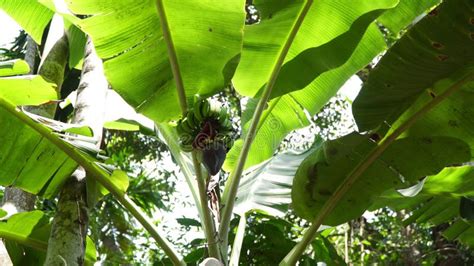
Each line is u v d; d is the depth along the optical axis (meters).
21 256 3.53
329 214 3.42
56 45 4.22
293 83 3.42
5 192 4.25
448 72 2.90
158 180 9.27
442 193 3.93
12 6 4.38
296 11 3.21
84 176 3.11
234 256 3.56
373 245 9.45
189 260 4.22
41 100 2.87
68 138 2.97
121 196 3.04
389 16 3.68
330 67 3.35
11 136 2.95
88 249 3.70
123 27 2.74
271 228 4.26
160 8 2.69
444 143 3.20
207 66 2.93
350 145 3.15
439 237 8.74
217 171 2.84
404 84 2.97
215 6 2.71
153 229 3.05
